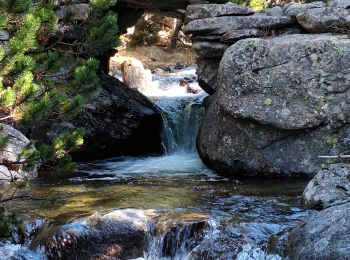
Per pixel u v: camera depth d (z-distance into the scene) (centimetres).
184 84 1906
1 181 889
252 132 916
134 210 709
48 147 687
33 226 698
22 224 694
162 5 1338
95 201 786
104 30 802
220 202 768
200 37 1116
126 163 1112
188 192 830
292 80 894
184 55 2692
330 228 546
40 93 775
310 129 884
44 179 937
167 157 1164
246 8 1109
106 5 808
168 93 1795
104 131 1144
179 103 1305
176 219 672
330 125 877
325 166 760
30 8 701
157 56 2639
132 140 1189
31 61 666
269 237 626
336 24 996
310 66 893
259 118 893
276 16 1084
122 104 1194
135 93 1275
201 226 655
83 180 938
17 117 670
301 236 567
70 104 692
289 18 1072
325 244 533
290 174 895
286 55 907
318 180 732
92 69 729
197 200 781
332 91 880
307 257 537
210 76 1155
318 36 967
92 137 1127
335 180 720
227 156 938
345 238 526
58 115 707
